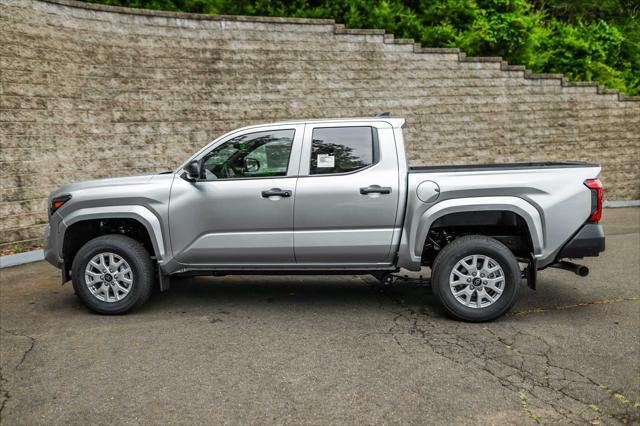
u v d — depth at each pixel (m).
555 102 13.32
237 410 3.35
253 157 5.21
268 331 4.73
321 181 5.05
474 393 3.55
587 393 3.56
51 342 4.48
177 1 11.30
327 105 11.29
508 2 14.08
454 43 13.03
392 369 3.92
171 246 5.19
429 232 5.13
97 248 5.12
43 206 8.41
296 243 5.08
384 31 11.66
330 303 5.59
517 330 4.73
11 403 3.45
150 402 3.45
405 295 5.88
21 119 8.12
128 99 9.45
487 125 12.72
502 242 5.11
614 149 14.02
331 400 3.46
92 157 9.02
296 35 10.95
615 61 16.11
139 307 5.31
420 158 12.18
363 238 5.04
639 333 4.63
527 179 4.85
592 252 4.87
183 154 10.03
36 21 8.34
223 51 10.35
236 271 5.28
